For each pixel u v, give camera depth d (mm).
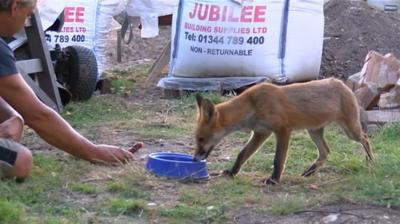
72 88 11328
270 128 7168
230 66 11852
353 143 8805
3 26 6570
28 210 6004
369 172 7277
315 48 11906
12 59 6734
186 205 6246
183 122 10117
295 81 11867
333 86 7527
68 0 12586
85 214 5918
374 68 10266
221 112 7230
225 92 11930
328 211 6062
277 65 11758
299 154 8273
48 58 10516
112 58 16062
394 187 6711
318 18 11898
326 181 7121
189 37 11984
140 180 6875
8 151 6520
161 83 12148
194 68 11953
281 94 7230
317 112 7320
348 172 7461
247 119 7266
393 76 10109
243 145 8773
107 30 13008
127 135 9297
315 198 6445
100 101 11539
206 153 7273
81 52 11352
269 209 6148
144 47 17500
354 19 15484
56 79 11258
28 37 10414
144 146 8727
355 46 14609
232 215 6004
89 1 12703
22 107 6777
